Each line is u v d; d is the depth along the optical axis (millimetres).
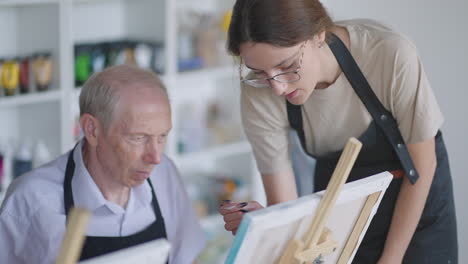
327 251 1305
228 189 3584
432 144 1725
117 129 1527
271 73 1525
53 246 1593
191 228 1805
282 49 1477
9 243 1622
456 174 3000
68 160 1676
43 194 1620
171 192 1811
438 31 2910
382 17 3027
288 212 1193
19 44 2898
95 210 1650
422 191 1747
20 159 2867
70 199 1638
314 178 1940
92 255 1634
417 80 1664
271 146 1875
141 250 1048
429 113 1676
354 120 1763
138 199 1715
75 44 2975
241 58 1582
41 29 2834
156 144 1543
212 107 3654
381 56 1672
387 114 1728
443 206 1872
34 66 2807
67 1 2758
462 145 2965
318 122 1795
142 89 1524
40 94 2789
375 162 1812
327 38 1678
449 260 1905
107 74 1548
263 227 1170
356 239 1411
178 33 3295
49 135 2926
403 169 1774
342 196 1285
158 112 1522
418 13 2939
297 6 1475
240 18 1484
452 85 2936
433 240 1871
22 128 3006
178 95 3539
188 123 3447
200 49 3373
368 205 1382
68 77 2838
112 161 1575
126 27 3273
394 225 1787
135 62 3074
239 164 3736
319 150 1875
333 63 1695
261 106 1816
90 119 1563
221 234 3590
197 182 3676
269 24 1447
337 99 1737
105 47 3027
